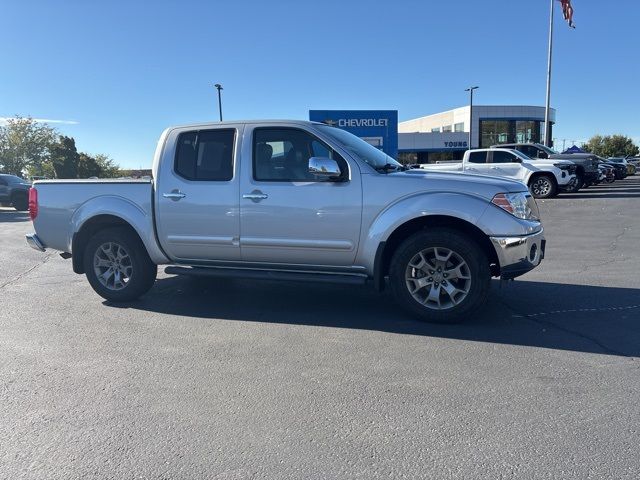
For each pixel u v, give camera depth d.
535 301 5.98
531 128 57.16
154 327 5.38
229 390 3.85
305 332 5.11
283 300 6.33
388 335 4.95
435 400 3.61
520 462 2.87
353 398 3.67
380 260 5.20
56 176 47.72
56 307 6.24
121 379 4.09
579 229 11.96
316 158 5.07
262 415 3.46
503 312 5.59
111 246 6.25
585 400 3.55
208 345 4.81
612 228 11.98
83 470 2.90
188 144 5.87
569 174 19.28
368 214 5.18
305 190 5.36
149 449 3.09
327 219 5.30
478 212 4.90
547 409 3.44
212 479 2.79
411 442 3.10
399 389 3.79
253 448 3.08
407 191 5.10
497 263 5.11
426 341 4.76
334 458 2.96
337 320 5.48
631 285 6.65
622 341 4.65
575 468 2.80
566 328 5.03
